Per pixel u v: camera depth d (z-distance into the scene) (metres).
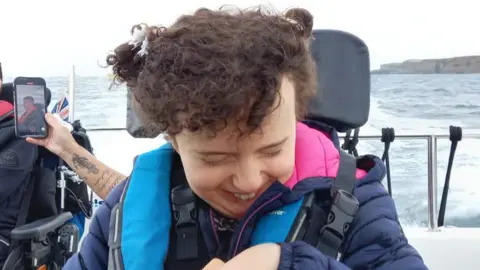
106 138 3.37
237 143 0.58
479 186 3.06
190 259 0.76
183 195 0.78
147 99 0.60
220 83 0.53
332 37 1.16
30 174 2.24
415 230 2.47
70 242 2.18
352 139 1.42
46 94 1.97
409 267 0.71
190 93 0.54
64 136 1.93
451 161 2.30
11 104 2.36
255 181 0.61
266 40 0.58
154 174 0.81
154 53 0.61
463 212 2.91
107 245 0.83
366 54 1.17
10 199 2.19
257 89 0.55
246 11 0.65
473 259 2.36
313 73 0.71
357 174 0.81
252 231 0.72
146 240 0.75
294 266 0.56
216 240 0.76
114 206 0.83
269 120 0.58
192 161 0.62
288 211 0.73
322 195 0.76
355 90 1.15
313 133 0.81
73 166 1.92
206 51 0.56
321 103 1.12
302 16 0.71
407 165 2.99
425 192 2.92
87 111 3.44
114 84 0.76
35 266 2.01
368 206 0.76
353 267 0.72
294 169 0.74
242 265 0.57
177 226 0.77
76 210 2.38
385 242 0.73
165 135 0.66
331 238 0.72
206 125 0.56
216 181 0.63
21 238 1.96
